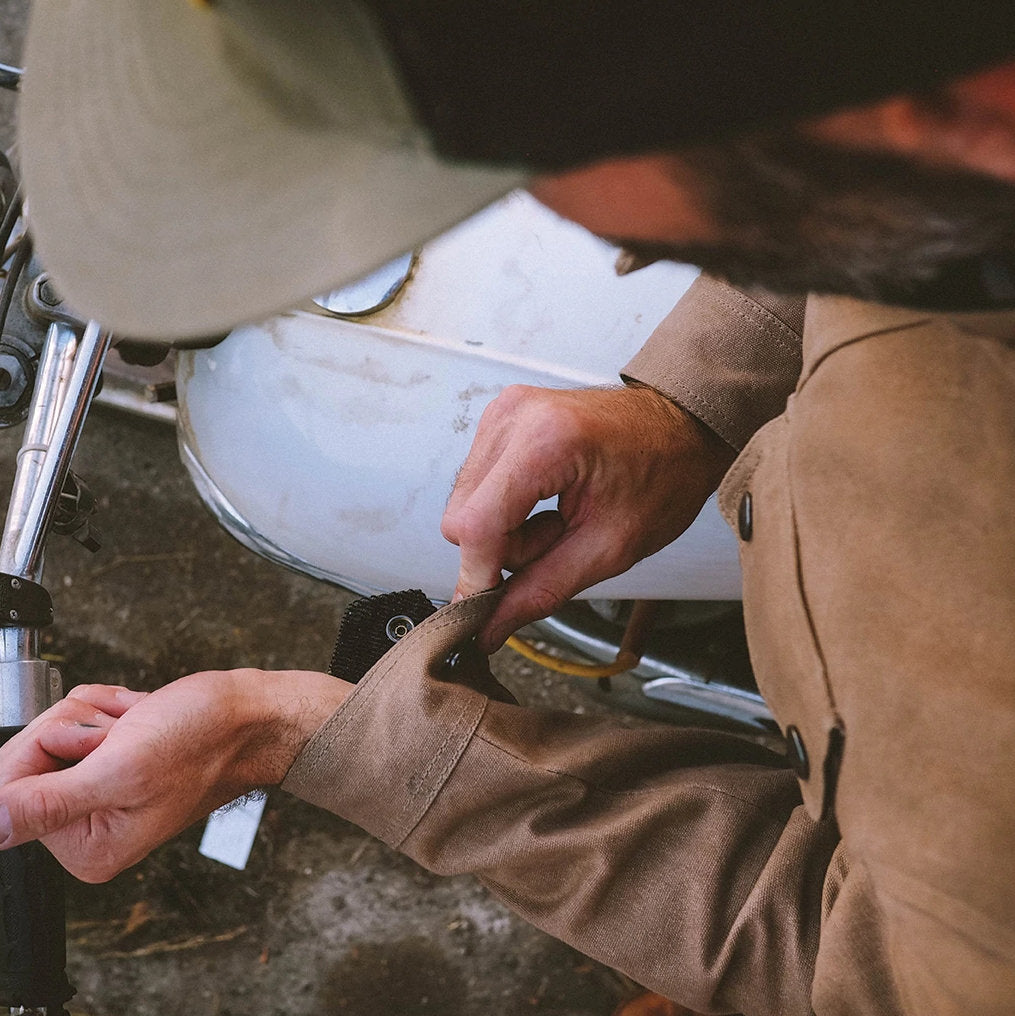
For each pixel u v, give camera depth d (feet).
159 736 2.84
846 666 2.19
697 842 3.00
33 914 3.22
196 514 6.40
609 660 4.51
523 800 2.98
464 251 3.39
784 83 1.09
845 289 1.42
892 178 1.18
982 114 1.11
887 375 2.21
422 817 2.98
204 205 1.54
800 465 2.34
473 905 6.10
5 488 6.37
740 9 1.07
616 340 3.44
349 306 3.37
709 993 2.92
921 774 2.06
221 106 1.50
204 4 1.38
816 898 2.93
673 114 1.15
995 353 2.09
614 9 1.12
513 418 3.18
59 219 1.66
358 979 6.00
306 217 1.47
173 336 1.57
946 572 2.08
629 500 3.22
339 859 6.09
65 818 2.76
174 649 6.28
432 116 1.26
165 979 5.95
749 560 2.60
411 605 3.29
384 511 3.59
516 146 1.25
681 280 3.43
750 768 3.21
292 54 1.32
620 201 1.34
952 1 1.02
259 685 3.07
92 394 3.48
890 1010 2.54
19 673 3.30
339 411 3.45
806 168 1.19
